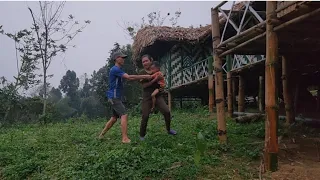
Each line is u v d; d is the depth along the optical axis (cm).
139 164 512
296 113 1031
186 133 741
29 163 570
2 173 558
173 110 1650
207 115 1157
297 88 1040
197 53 1662
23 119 1808
